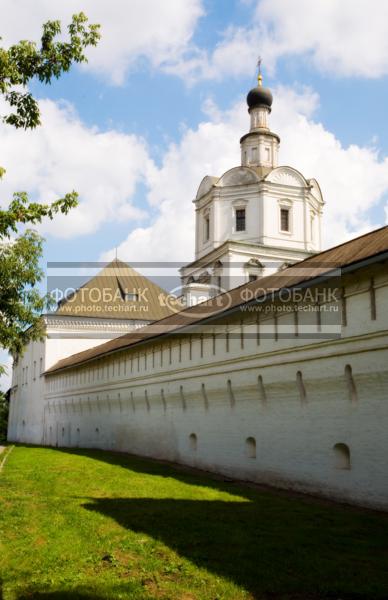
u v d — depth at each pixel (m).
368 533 12.13
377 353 15.03
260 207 51.69
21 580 9.45
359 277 15.73
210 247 53.19
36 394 57.94
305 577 9.26
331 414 16.84
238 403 22.06
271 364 19.69
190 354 26.08
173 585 9.00
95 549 11.12
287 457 18.72
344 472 16.11
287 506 15.44
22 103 13.79
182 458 26.53
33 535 12.45
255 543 11.30
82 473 23.20
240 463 21.53
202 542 11.42
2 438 82.44
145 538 11.76
